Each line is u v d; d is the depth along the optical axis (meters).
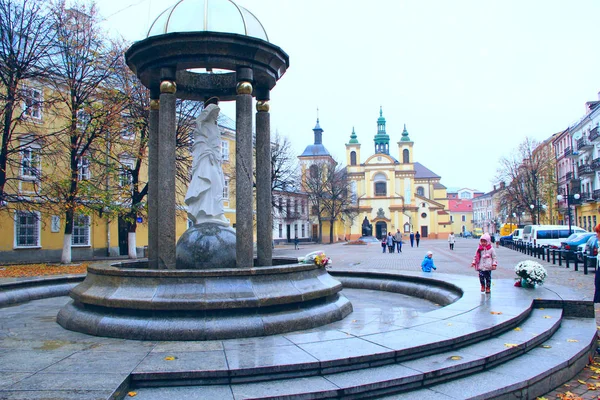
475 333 6.44
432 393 4.99
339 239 84.06
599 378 6.36
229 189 46.47
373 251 45.12
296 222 73.06
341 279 13.82
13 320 8.39
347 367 5.23
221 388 4.78
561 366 6.08
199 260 9.02
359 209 84.50
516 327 7.47
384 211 86.94
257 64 8.96
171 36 8.41
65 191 24.59
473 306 8.35
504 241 56.47
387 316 8.32
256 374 4.96
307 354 5.44
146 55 8.77
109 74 26.14
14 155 26.80
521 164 57.69
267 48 8.89
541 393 5.67
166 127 8.57
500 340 6.64
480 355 5.85
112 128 25.97
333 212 72.75
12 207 25.77
